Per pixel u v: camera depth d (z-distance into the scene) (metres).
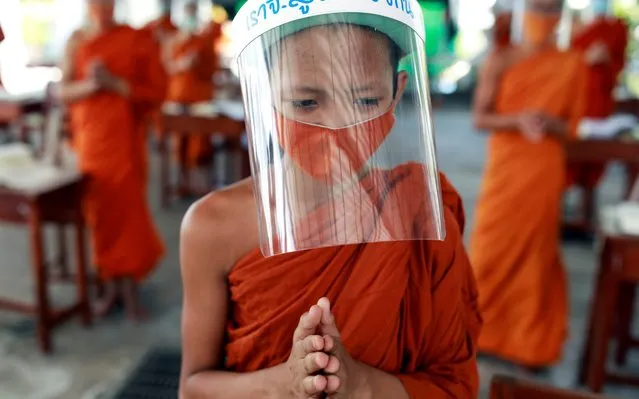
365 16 0.65
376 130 0.67
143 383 2.24
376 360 0.78
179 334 2.63
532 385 0.98
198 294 0.85
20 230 3.96
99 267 2.71
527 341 2.26
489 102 2.29
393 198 0.67
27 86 5.55
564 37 3.72
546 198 2.23
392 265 0.76
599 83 4.08
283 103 0.66
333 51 0.65
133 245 2.70
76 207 2.52
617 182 5.48
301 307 0.77
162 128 3.96
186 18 5.93
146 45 2.72
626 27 4.40
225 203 0.83
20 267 3.34
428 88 0.74
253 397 0.76
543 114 2.14
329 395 0.71
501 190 2.28
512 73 2.24
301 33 0.65
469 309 0.92
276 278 0.77
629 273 1.95
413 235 0.68
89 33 2.70
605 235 1.98
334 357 0.68
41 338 2.42
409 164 0.70
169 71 5.28
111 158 2.62
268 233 0.68
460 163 6.17
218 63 6.19
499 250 2.29
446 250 0.81
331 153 0.66
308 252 0.76
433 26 9.84
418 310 0.81
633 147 3.32
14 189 2.29
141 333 2.62
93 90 2.56
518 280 2.28
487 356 2.46
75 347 2.49
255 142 0.70
